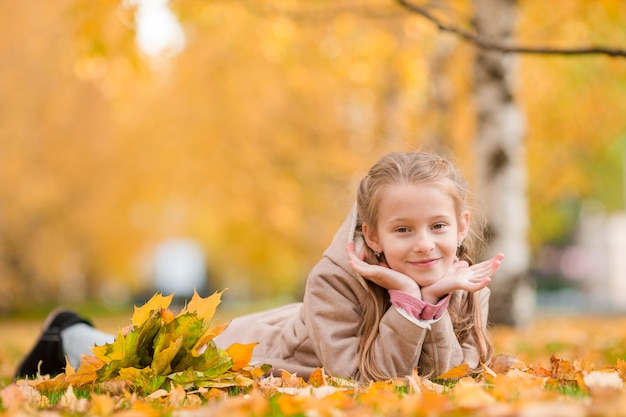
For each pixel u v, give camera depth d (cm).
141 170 2108
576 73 1411
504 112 952
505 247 959
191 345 341
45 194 2080
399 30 1140
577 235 4553
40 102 1958
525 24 1183
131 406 302
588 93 1463
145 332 340
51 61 1902
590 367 405
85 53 886
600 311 2858
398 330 356
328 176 1738
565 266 4588
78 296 2967
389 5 991
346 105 1691
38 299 2525
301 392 314
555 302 4497
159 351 333
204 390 327
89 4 871
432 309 356
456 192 367
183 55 1725
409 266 362
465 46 1325
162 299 351
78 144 2088
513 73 953
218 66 1666
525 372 375
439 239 362
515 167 959
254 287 3712
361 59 1142
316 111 1706
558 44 1213
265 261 2266
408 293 357
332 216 1770
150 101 1866
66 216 2261
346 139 1728
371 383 329
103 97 2034
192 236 2950
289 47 1334
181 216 2798
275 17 980
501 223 954
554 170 1688
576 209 4150
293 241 1923
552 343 812
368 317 369
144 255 3067
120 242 2570
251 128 1744
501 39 927
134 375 331
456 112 1405
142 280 3666
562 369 394
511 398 293
